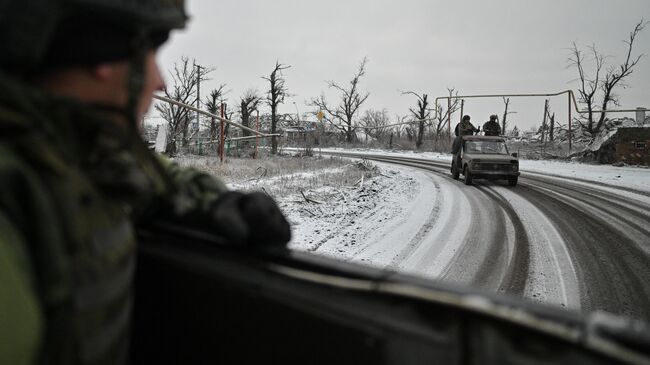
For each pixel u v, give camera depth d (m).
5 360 0.43
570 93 34.72
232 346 0.91
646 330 0.52
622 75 39.12
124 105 0.65
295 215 8.73
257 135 26.42
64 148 0.57
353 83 59.25
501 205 10.29
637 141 25.20
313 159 27.25
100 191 0.63
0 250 0.44
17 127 0.51
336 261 0.81
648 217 8.83
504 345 0.59
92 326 0.60
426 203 10.58
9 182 0.48
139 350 1.05
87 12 0.56
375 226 7.88
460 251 6.14
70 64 0.58
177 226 0.96
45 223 0.50
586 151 29.39
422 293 0.65
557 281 4.89
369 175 17.67
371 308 0.71
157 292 1.00
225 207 0.85
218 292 0.91
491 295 0.63
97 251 0.60
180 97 33.53
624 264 5.51
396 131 64.56
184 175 1.00
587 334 0.53
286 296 0.81
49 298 0.51
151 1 0.63
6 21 0.52
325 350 0.78
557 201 10.97
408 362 0.68
